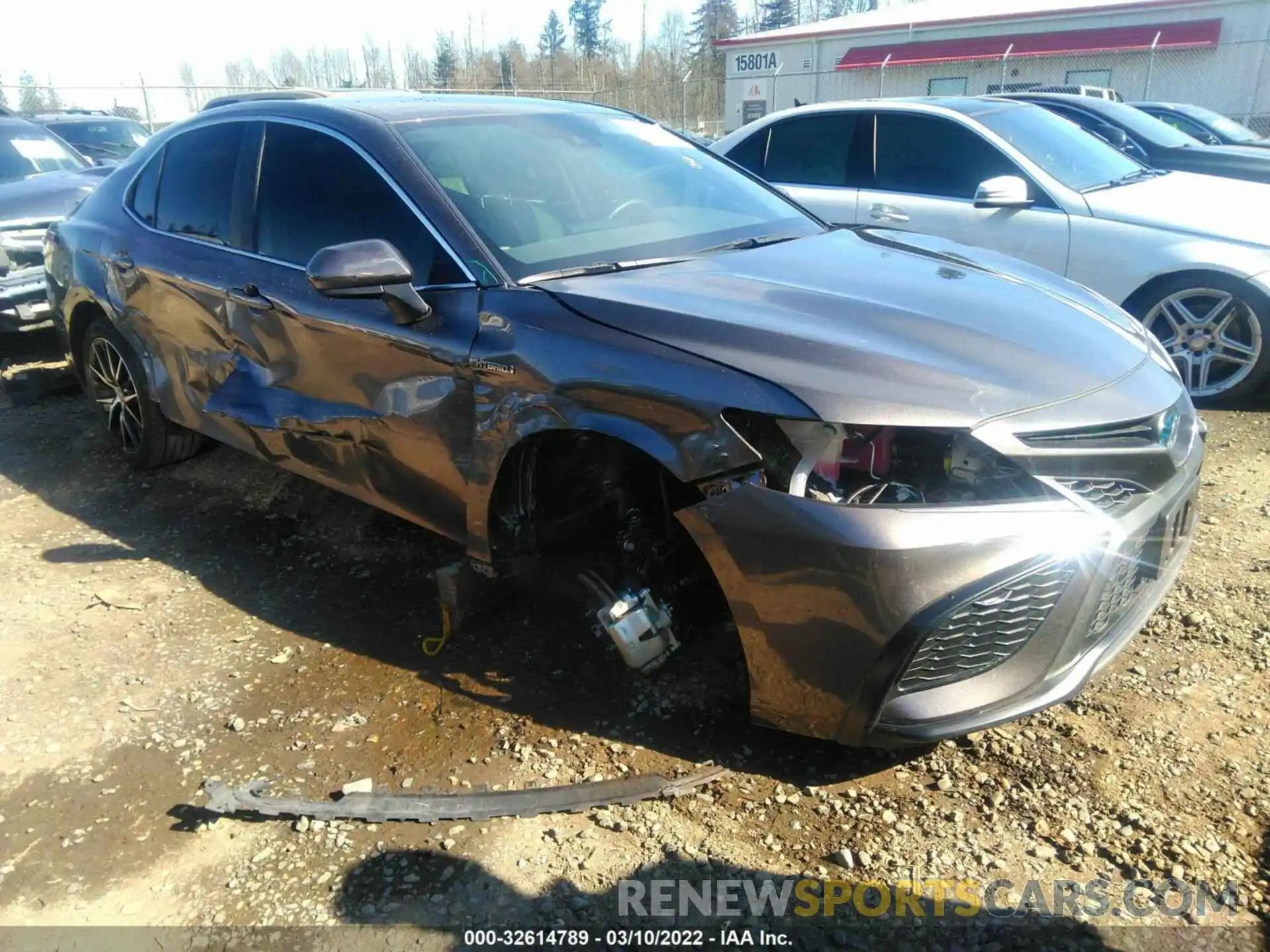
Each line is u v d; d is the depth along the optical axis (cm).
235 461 499
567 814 248
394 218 320
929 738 231
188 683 314
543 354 269
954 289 289
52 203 743
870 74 2338
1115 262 546
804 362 236
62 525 437
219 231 388
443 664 317
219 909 225
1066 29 2116
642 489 287
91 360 491
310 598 365
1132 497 243
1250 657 297
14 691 312
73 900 230
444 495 309
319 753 277
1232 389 538
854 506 222
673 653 288
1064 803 243
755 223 360
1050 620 228
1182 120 1188
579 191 340
